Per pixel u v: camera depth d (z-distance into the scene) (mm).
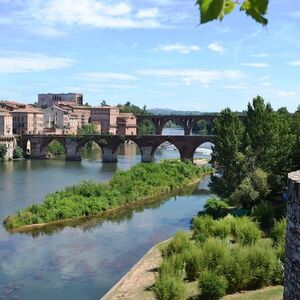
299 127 99625
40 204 88938
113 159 189250
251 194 78188
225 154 86250
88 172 153000
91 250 65375
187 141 180250
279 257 47094
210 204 86750
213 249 47625
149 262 57531
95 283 52125
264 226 65562
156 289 41219
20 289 50219
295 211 29312
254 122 87062
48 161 189125
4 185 121250
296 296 28984
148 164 136500
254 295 42094
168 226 80562
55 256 62312
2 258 61219
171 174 131625
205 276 41719
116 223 83312
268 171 84000
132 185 111688
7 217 83438
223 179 87312
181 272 46281
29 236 73188
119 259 60969
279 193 85438
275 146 85375
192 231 69500
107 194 100938
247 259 44656
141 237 72875
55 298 47812
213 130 91312
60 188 116812
